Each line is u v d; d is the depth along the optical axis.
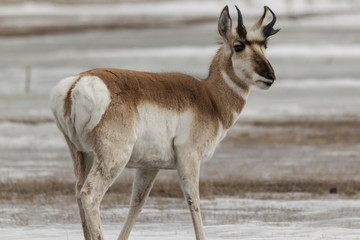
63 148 76.94
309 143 82.50
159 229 36.50
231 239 32.06
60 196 49.81
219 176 60.34
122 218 40.59
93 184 25.92
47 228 36.25
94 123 26.08
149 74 28.48
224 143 82.81
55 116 26.84
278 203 47.84
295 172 62.75
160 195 52.09
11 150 74.38
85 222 26.55
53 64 184.50
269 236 32.94
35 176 58.66
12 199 48.09
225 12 30.25
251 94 134.12
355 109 113.44
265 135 89.19
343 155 73.69
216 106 30.08
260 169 64.88
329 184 56.19
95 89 26.22
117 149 26.31
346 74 164.38
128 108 26.73
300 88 141.62
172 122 28.22
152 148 27.91
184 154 28.50
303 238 32.06
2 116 101.31
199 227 28.16
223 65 30.50
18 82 148.62
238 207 46.12
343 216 42.00
